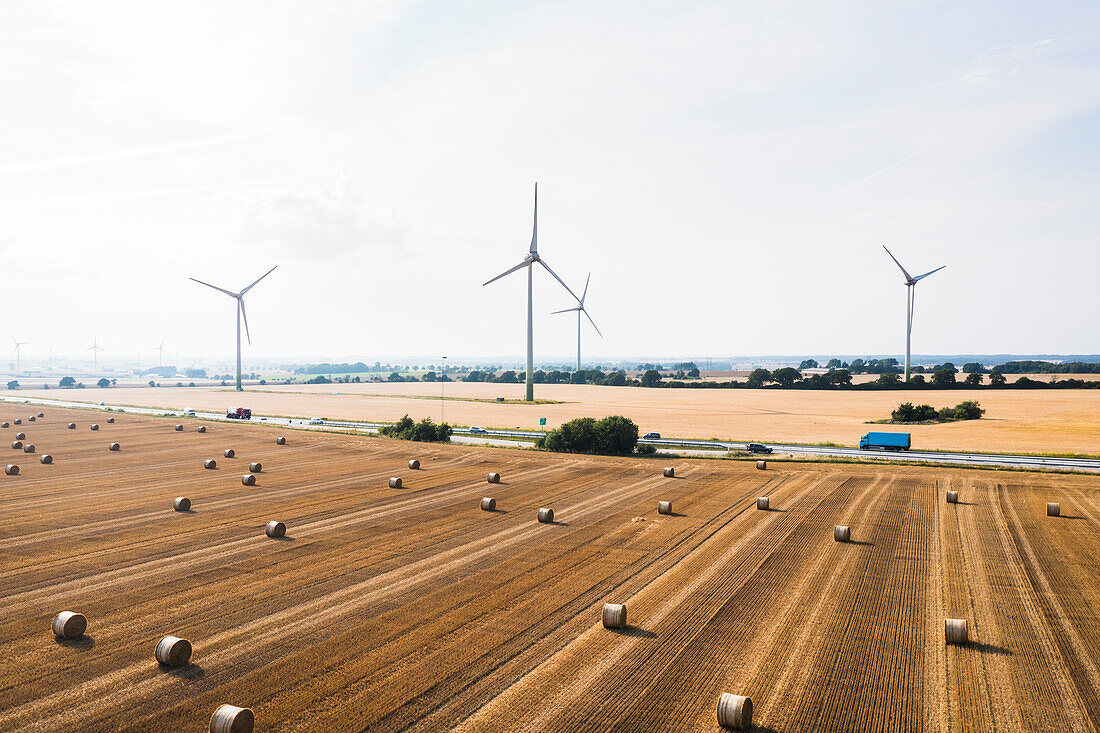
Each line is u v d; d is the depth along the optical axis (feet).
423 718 48.47
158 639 61.11
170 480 140.46
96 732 46.11
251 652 58.70
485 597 72.74
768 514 113.29
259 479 143.02
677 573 81.56
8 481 137.59
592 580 78.74
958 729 47.96
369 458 174.40
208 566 82.23
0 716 47.91
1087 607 70.85
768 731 47.62
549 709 49.98
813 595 74.23
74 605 69.05
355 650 59.36
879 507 118.32
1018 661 58.44
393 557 87.04
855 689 53.52
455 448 193.47
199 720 47.83
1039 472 154.40
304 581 77.20
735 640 62.39
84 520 104.42
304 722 47.75
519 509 116.37
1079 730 47.96
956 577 80.38
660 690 53.06
